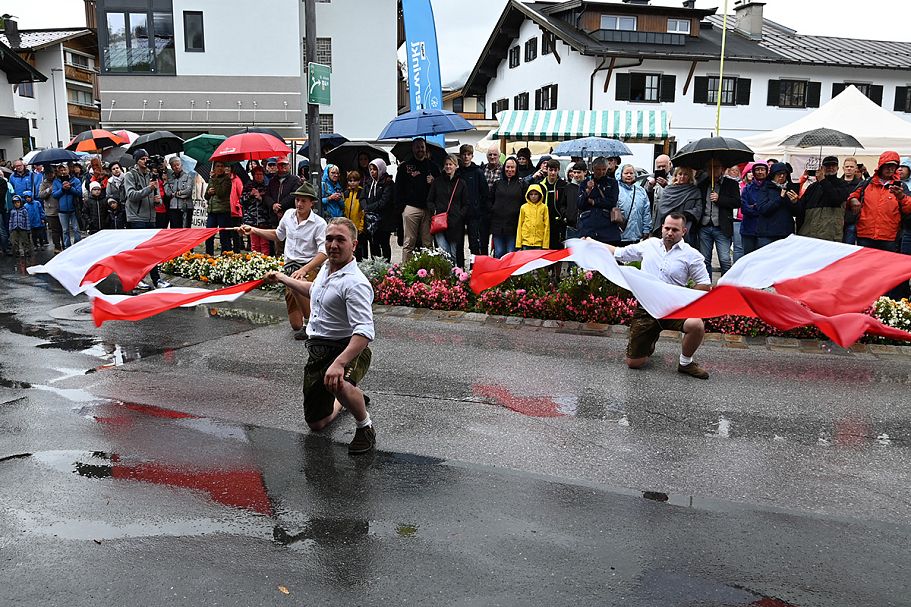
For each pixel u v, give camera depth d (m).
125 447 5.30
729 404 6.55
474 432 5.74
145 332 8.97
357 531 4.14
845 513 4.51
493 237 11.77
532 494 4.66
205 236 7.34
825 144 13.84
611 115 25.44
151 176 14.35
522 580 3.67
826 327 5.29
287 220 8.54
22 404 6.23
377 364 7.66
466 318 9.85
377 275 10.98
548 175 11.21
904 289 10.63
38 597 3.47
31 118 44.72
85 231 16.72
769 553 4.00
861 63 36.66
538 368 7.58
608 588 3.62
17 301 11.09
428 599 3.50
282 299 11.08
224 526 4.17
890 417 6.28
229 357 7.82
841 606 3.52
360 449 5.25
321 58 34.53
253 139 11.84
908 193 12.48
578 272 10.08
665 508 4.51
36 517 4.24
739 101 36.16
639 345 7.53
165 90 29.34
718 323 9.22
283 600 3.48
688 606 3.48
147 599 3.47
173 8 28.94
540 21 36.25
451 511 4.40
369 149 13.64
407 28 15.21
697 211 11.07
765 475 5.05
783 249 6.57
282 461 5.10
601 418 6.12
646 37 35.72
